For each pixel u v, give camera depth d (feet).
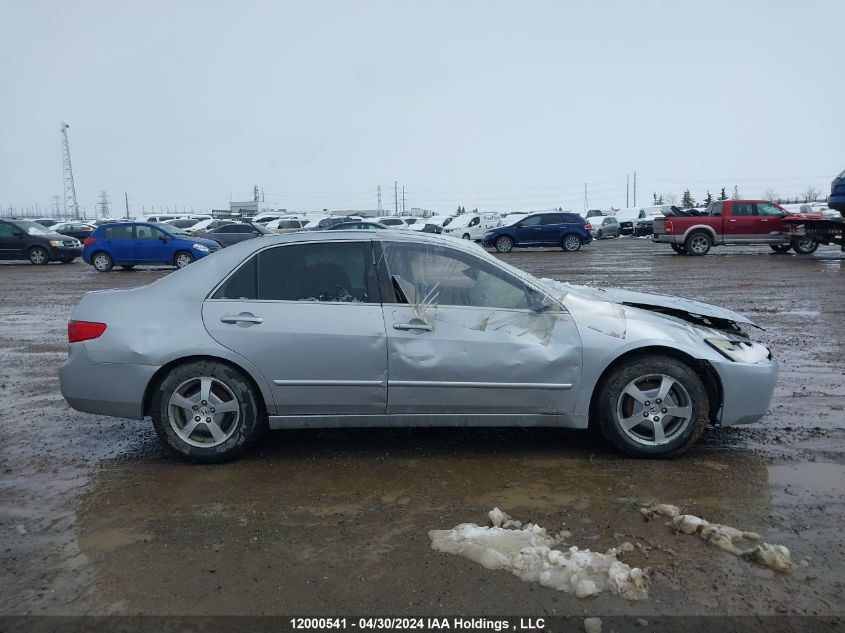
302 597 9.71
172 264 71.61
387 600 9.61
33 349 28.73
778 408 18.63
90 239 71.31
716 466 14.51
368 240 15.29
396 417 14.92
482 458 15.16
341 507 12.66
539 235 92.94
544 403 14.78
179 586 10.02
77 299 46.68
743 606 9.37
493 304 14.96
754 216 76.84
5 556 10.93
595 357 14.58
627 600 9.53
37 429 17.54
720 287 46.70
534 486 13.53
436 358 14.49
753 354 15.20
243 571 10.41
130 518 12.27
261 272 15.03
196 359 14.71
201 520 12.17
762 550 10.47
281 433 17.04
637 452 14.84
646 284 48.88
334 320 14.60
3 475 14.38
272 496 13.19
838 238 69.36
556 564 10.37
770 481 13.66
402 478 14.03
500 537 11.24
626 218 153.79
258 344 14.46
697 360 14.82
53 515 12.42
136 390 14.61
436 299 14.85
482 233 116.67
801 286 46.88
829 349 26.30
